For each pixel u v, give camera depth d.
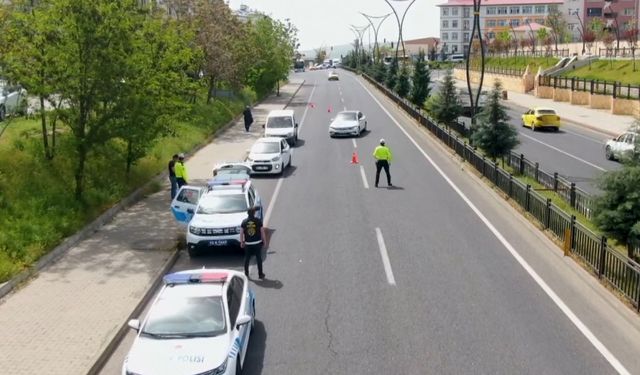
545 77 72.06
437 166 28.69
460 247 16.47
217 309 10.09
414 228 18.39
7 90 20.61
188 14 45.53
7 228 16.14
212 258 16.27
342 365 10.22
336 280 14.20
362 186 24.62
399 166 28.84
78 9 18.66
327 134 41.16
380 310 12.43
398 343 10.95
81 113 19.77
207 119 41.62
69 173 21.55
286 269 15.05
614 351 10.50
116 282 14.14
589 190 23.92
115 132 19.94
